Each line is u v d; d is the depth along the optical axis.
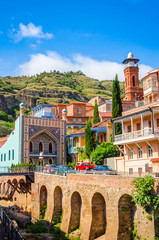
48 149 61.72
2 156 67.12
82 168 40.56
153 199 20.61
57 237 30.27
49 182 37.38
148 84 54.84
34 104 176.62
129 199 24.31
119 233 23.45
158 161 33.09
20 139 57.47
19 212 45.25
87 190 28.67
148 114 37.03
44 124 61.16
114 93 51.16
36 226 34.62
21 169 46.91
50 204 36.41
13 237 19.19
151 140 36.12
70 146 62.81
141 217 21.84
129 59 98.12
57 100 188.50
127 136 39.03
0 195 57.41
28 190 43.50
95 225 27.38
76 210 31.62
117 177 24.47
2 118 137.75
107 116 74.06
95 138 61.03
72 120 79.44
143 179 21.59
